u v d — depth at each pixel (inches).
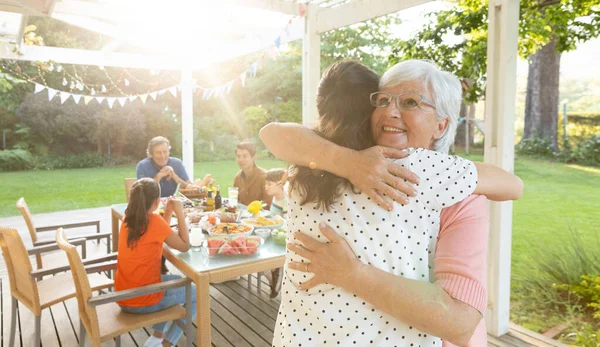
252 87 611.5
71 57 211.2
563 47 204.2
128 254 88.9
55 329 115.0
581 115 512.1
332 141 32.4
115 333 83.0
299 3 149.9
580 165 444.5
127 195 167.9
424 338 29.6
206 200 140.0
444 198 28.9
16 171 569.6
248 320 120.1
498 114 104.6
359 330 29.4
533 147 486.6
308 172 31.6
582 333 115.1
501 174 31.0
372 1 130.1
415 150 30.4
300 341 30.9
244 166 150.6
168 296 92.8
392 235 28.8
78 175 541.0
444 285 27.3
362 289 28.1
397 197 28.3
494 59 104.3
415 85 31.4
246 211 134.5
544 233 225.6
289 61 596.7
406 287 27.2
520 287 157.9
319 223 30.4
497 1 102.5
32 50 203.5
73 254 79.0
